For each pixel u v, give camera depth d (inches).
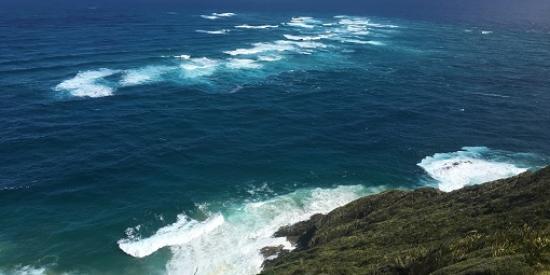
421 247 1016.9
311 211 1704.0
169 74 3112.7
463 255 851.4
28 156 1991.9
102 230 1562.5
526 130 2449.6
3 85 2694.4
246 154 2116.1
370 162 2078.0
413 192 1513.3
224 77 3127.5
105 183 1840.6
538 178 1225.4
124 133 2247.8
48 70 3002.0
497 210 1112.2
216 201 1758.1
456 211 1207.6
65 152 2046.0
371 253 1087.6
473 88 3125.0
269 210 1704.0
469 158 2119.8
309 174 1969.7
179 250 1475.1
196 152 2113.7
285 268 1143.0
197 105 2630.4
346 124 2472.9
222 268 1380.4
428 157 2133.4
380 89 3038.9
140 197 1761.8
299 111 2628.0
